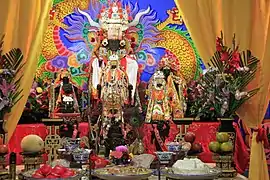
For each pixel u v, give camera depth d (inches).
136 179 137.7
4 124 161.0
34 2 168.6
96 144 177.6
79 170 144.4
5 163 159.6
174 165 146.0
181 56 202.2
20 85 164.4
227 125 171.6
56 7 197.2
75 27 199.2
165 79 192.2
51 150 178.7
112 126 179.0
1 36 162.1
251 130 177.3
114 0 201.3
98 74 190.4
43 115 183.6
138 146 171.6
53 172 135.2
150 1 203.2
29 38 167.3
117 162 159.2
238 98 168.2
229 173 159.5
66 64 197.8
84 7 199.8
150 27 202.2
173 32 203.3
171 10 203.9
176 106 190.9
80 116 187.3
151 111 187.2
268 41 175.9
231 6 176.4
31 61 166.9
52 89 186.5
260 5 176.2
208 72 172.9
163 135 184.4
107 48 193.3
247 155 190.5
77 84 196.9
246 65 173.3
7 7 163.8
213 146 162.7
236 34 175.2
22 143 157.8
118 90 185.6
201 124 187.5
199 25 178.5
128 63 191.8
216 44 174.2
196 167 143.6
